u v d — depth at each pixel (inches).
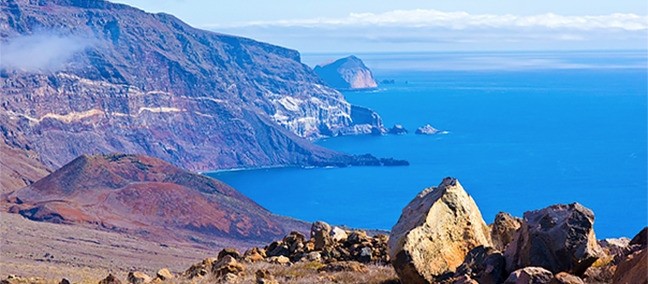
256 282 1275.8
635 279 881.5
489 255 1131.9
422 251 1168.8
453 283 1074.1
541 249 1066.1
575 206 1075.9
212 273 1422.2
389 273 1300.4
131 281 1545.3
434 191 1264.8
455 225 1213.1
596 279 1031.6
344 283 1264.8
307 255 1567.4
